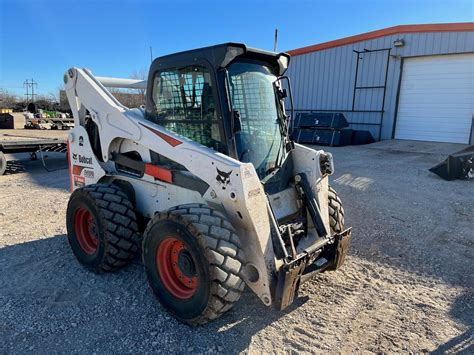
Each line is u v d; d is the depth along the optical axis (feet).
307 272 9.99
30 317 9.86
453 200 21.39
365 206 20.20
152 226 9.70
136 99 27.50
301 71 56.08
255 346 8.80
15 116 83.05
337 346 8.88
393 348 8.84
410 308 10.51
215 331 9.33
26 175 29.96
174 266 9.79
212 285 8.48
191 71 10.32
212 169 9.26
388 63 47.29
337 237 10.80
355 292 11.31
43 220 17.85
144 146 11.53
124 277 11.94
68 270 12.48
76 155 14.30
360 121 50.88
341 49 51.34
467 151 29.89
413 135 46.91
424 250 14.40
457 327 9.66
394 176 28.12
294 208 11.21
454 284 11.87
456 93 43.11
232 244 8.72
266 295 8.93
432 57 44.14
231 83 10.13
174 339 9.00
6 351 8.59
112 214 11.30
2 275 12.19
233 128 9.59
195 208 9.11
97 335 9.14
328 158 11.58
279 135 11.48
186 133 10.85
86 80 13.05
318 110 55.01
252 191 8.82
